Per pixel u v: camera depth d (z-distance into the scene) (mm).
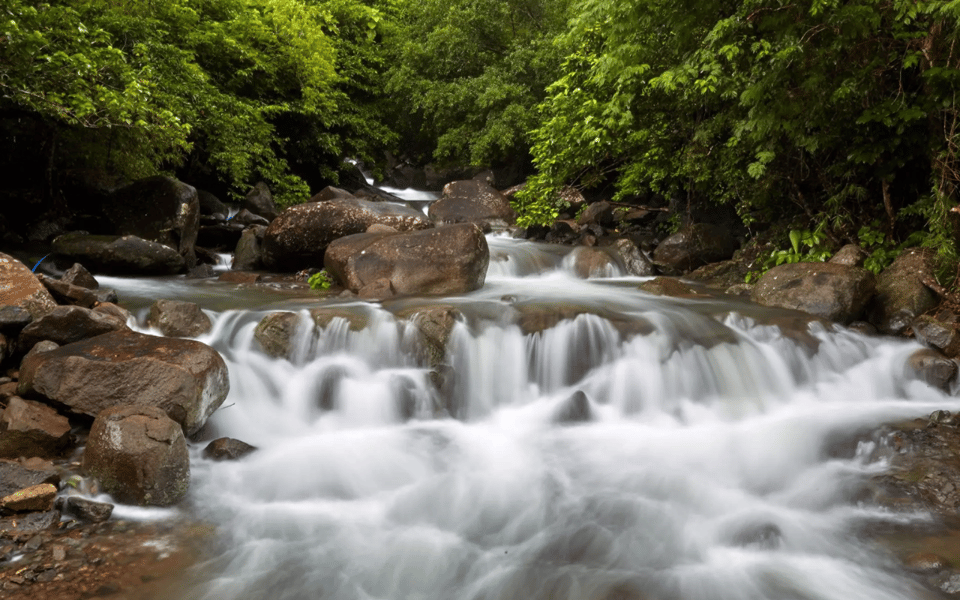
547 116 19344
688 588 3479
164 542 3793
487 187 16172
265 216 15594
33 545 3592
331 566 3670
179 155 13172
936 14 6961
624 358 6383
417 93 21281
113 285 8781
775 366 6535
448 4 21672
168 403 4621
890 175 8625
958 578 3441
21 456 4391
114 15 11453
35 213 11227
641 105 10312
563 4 20703
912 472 4707
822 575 3582
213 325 6539
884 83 8500
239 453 4832
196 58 15812
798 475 4836
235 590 3398
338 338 6273
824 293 7555
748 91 7914
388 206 11188
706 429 5727
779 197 10664
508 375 6281
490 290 8766
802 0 7453
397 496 4520
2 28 7621
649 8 8539
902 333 7293
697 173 11133
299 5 17625
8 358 5379
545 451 5262
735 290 9141
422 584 3539
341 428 5676
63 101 8602
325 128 20688
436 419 5914
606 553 3842
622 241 11305
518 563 3742
